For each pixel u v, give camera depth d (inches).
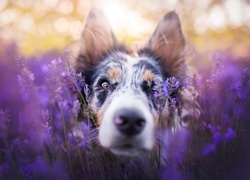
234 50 37.0
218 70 17.5
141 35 31.1
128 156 17.8
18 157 17.9
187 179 15.6
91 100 19.9
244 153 16.1
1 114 16.3
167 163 16.3
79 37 22.9
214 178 15.6
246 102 17.9
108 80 19.8
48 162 16.1
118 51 23.2
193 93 17.6
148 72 19.8
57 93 16.3
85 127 16.6
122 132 15.8
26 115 17.5
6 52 28.4
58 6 47.8
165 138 18.7
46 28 49.1
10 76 23.9
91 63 22.5
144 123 15.9
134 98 17.3
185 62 22.3
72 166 16.8
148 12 43.1
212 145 16.0
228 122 18.8
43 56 31.1
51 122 17.3
